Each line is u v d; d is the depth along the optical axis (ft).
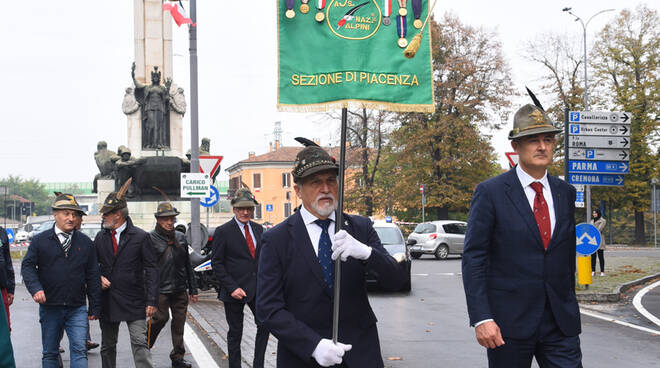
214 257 21.80
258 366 20.20
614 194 146.20
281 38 12.06
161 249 24.22
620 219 164.35
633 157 146.82
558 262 11.87
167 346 28.68
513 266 11.85
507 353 11.80
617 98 145.89
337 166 10.40
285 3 12.07
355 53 12.03
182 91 93.15
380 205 154.71
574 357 11.69
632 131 146.30
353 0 12.12
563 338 11.79
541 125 12.03
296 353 9.69
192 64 50.47
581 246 44.19
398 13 12.21
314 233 10.43
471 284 11.87
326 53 12.04
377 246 10.59
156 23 92.58
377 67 12.08
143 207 84.69
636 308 39.04
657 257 88.22
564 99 145.18
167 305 24.25
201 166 51.57
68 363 25.75
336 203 10.36
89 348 28.45
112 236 20.76
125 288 20.38
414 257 93.09
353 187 155.74
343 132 11.03
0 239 23.90
